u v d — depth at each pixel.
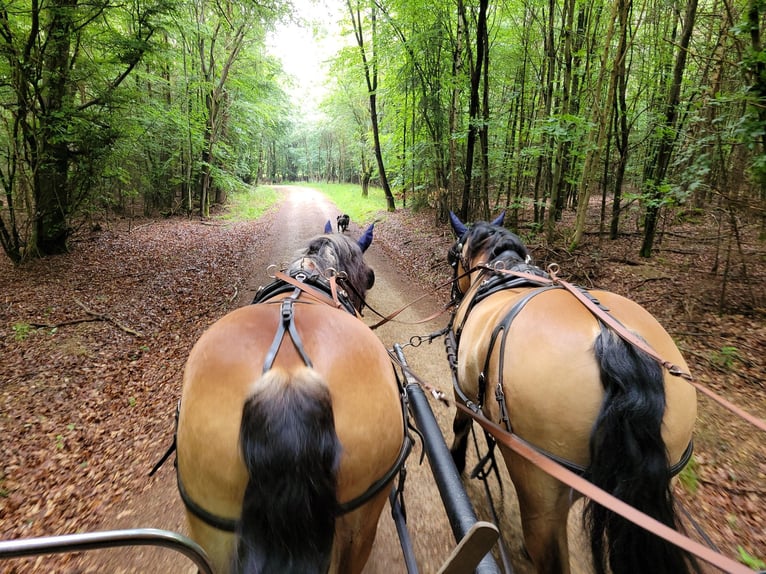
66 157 10.77
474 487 3.44
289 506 1.28
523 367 1.92
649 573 1.57
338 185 43.44
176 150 19.95
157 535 1.31
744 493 3.17
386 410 1.72
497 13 12.57
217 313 8.02
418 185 18.25
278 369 1.51
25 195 11.02
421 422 2.45
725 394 4.46
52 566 2.86
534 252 9.77
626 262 8.84
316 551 1.32
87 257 12.08
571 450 1.79
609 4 10.35
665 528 1.35
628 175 13.51
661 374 1.69
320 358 1.67
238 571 1.35
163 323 7.54
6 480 3.75
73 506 3.43
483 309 2.58
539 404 1.83
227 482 1.48
